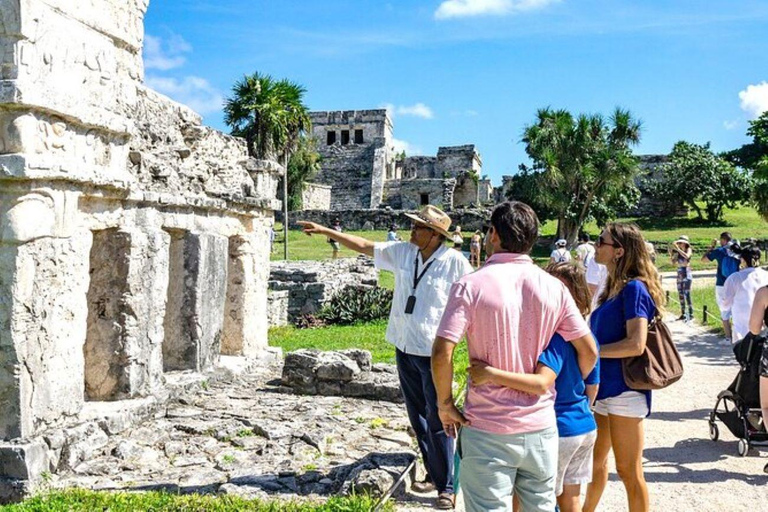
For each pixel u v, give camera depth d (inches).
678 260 700.0
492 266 154.3
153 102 358.6
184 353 369.4
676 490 244.2
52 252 255.4
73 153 269.4
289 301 799.1
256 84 1037.2
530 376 147.8
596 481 205.2
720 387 411.5
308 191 2166.6
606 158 1470.2
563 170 1501.0
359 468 241.8
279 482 235.8
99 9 289.3
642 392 194.9
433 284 236.8
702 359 501.4
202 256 369.4
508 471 148.9
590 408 183.2
